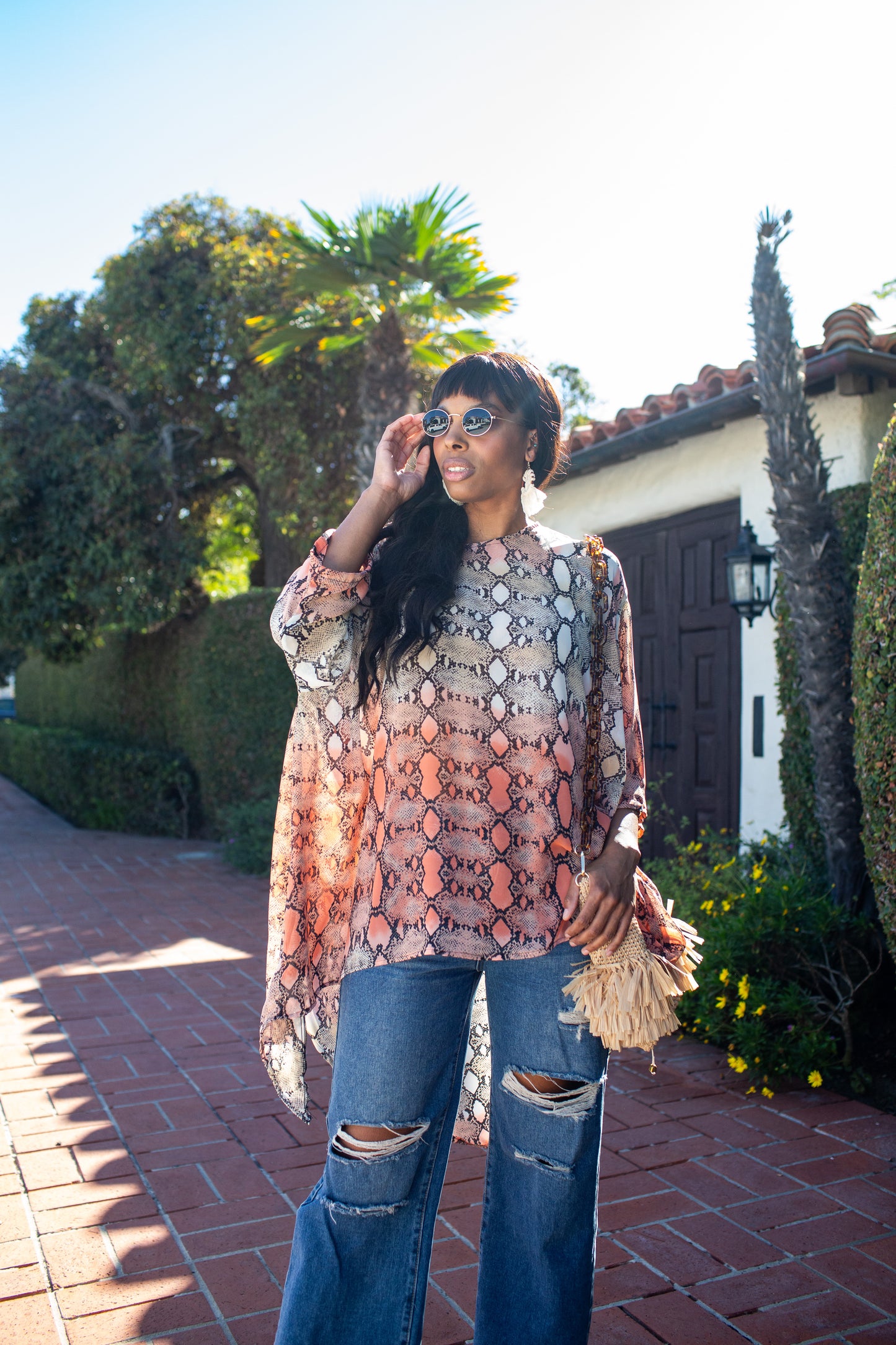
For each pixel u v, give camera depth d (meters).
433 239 7.77
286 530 11.79
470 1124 2.00
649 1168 3.21
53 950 6.48
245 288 10.95
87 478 11.44
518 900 1.71
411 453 1.83
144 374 11.63
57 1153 3.38
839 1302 2.46
